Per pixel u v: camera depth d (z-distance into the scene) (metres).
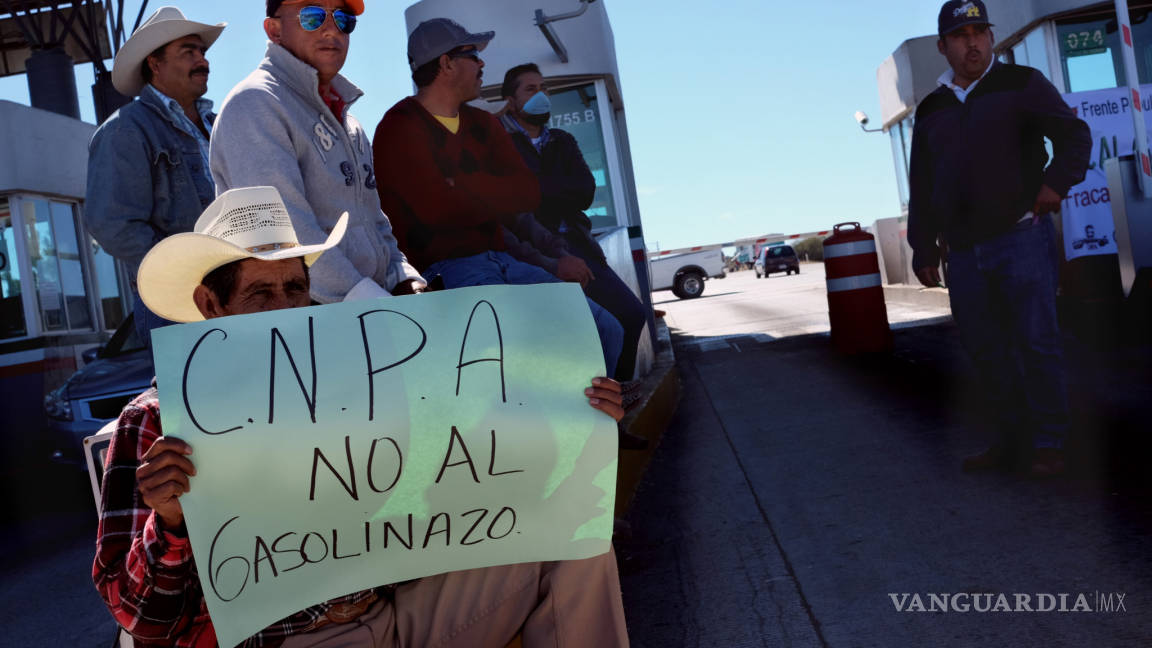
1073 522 3.92
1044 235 4.71
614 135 11.87
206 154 4.26
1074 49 11.30
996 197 4.71
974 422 6.17
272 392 1.77
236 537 1.73
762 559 4.06
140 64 4.07
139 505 1.86
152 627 1.82
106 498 1.86
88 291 12.42
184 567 1.79
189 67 4.11
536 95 5.85
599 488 1.95
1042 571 3.46
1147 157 8.64
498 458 1.87
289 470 1.75
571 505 1.94
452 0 11.27
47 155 11.77
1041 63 11.53
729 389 9.12
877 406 7.19
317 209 2.79
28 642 4.74
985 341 4.95
